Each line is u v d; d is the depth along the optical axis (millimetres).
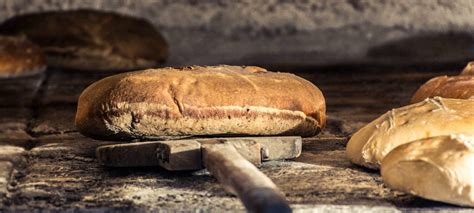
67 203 1340
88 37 2629
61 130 1865
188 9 2795
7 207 1323
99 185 1429
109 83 1521
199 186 1407
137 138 1521
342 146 1674
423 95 1735
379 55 2775
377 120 1514
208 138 1500
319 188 1397
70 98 2215
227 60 2799
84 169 1527
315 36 2785
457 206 1297
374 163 1468
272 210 1111
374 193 1371
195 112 1469
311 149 1649
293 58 2795
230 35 2803
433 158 1294
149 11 2785
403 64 2662
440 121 1443
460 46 2742
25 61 2492
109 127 1491
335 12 2781
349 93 2254
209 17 2801
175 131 1485
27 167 1552
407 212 1289
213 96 1480
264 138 1511
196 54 2799
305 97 1553
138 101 1464
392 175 1323
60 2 2793
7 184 1439
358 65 2670
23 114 2037
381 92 2262
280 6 2789
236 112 1483
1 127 1895
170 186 1411
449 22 2740
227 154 1326
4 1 2744
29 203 1344
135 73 1518
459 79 1717
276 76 1568
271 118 1505
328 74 2535
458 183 1271
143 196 1363
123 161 1487
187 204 1320
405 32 2760
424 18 2750
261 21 2797
